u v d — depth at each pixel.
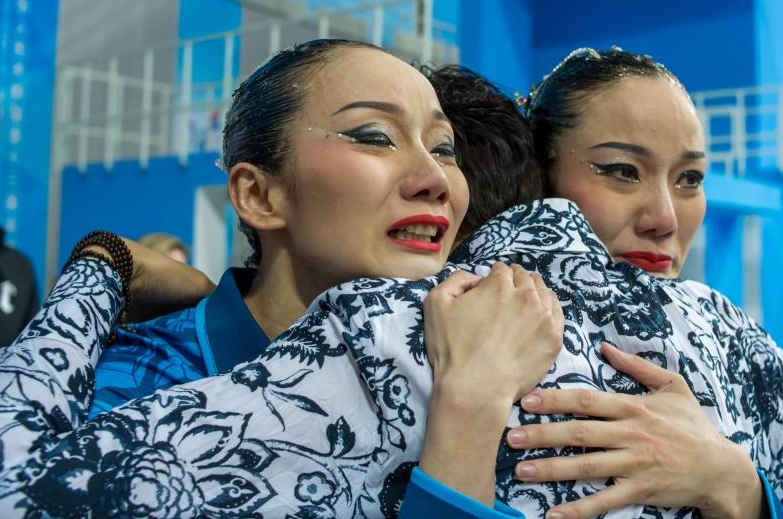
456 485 0.96
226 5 7.82
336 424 1.01
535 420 1.03
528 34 4.12
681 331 1.17
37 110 7.30
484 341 1.02
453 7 7.38
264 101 1.27
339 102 1.21
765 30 7.18
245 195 1.30
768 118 7.36
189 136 7.61
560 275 1.16
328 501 1.00
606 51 1.66
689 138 1.56
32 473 0.94
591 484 1.04
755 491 1.16
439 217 1.22
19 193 7.21
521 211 1.26
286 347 1.05
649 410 1.07
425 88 1.26
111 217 6.96
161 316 1.54
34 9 7.29
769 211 6.54
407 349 1.03
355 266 1.21
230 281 1.39
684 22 7.12
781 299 7.34
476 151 1.46
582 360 1.08
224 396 1.01
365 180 1.18
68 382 1.13
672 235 1.58
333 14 5.63
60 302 1.23
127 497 0.94
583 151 1.58
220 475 0.98
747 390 1.29
